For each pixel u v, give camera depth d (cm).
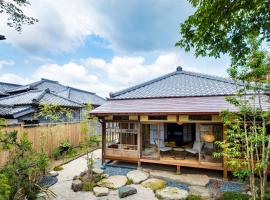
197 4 375
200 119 847
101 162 1095
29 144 714
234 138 624
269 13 342
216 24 371
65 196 682
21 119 1270
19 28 587
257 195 612
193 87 1160
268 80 514
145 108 957
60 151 1209
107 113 959
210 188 731
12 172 614
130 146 995
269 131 676
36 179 691
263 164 500
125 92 1295
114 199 659
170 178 824
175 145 1055
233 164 561
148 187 746
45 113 1325
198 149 913
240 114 590
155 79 1391
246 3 328
